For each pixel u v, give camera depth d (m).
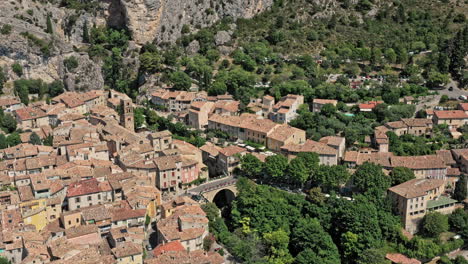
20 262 195.62
